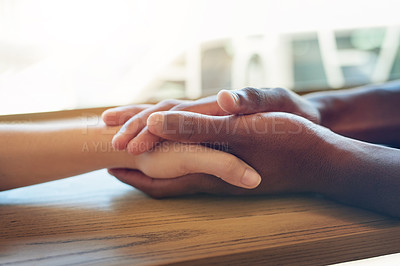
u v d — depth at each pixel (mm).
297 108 469
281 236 363
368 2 1047
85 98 824
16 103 707
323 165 407
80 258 336
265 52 1012
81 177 538
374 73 1110
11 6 755
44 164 457
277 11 995
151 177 449
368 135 548
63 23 800
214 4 938
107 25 847
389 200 383
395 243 373
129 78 884
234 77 1004
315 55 1064
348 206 423
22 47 771
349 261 363
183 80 960
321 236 361
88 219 404
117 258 335
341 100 554
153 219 402
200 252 341
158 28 905
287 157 410
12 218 408
